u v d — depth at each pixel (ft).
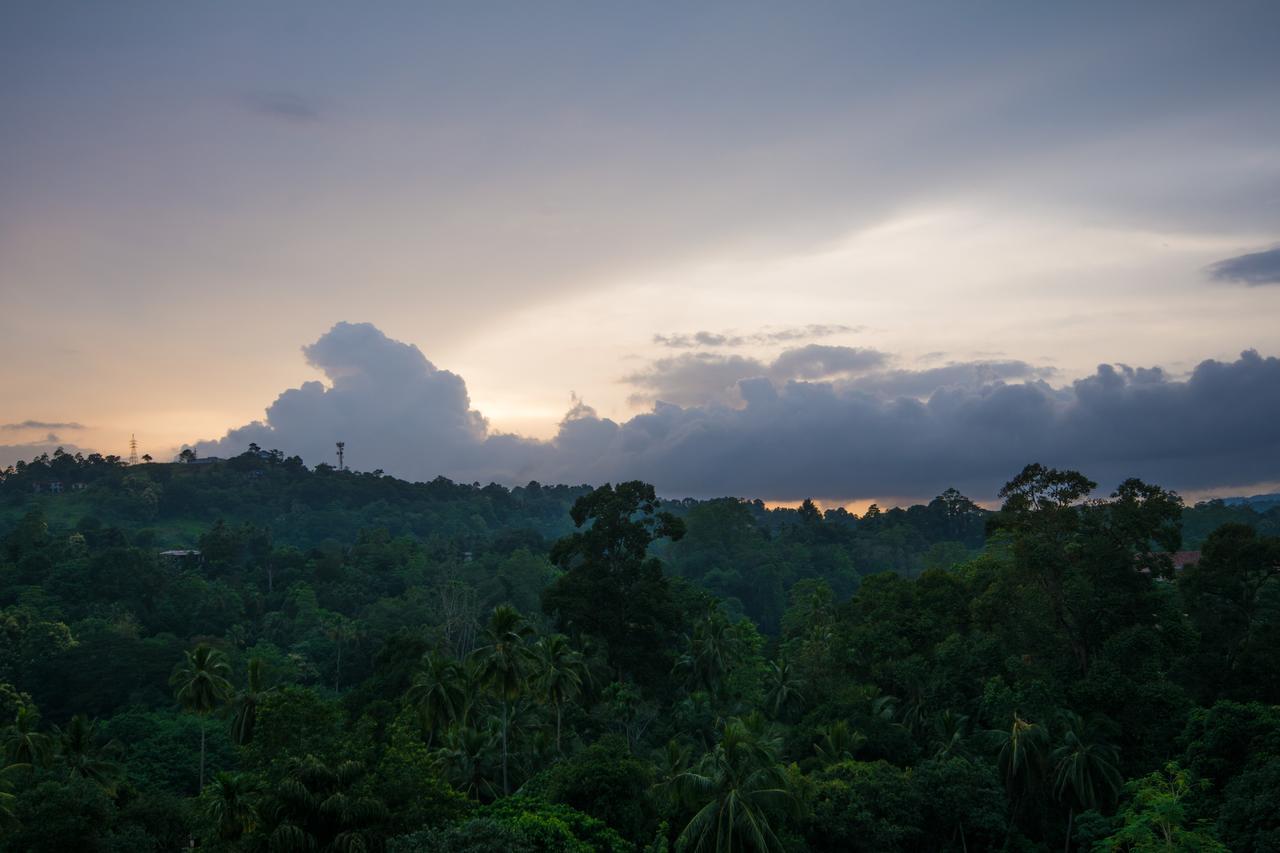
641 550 300.40
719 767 145.59
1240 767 159.63
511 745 208.54
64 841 147.43
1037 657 223.10
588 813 152.46
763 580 641.40
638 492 300.81
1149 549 230.48
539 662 211.00
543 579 591.37
